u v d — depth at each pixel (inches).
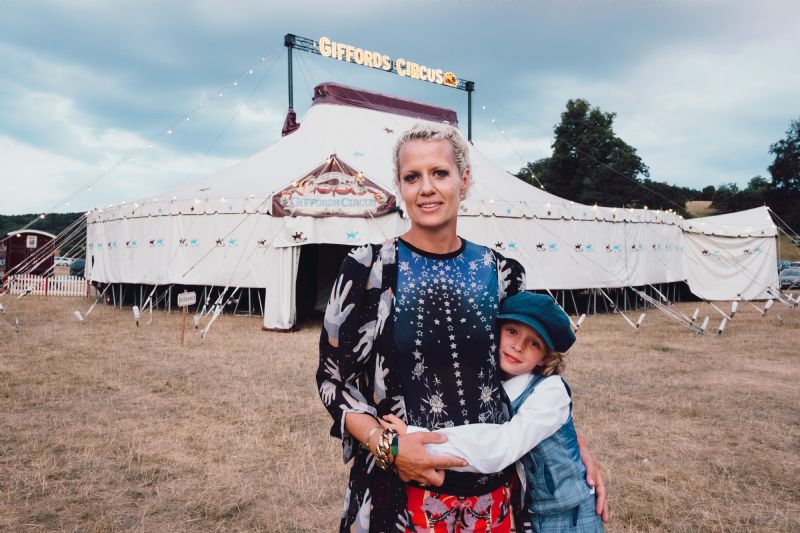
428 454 52.4
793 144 1910.7
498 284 64.6
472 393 58.6
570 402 66.4
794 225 1872.5
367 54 777.6
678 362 325.7
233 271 513.7
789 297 644.1
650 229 650.2
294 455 173.2
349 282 58.4
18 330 423.5
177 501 141.2
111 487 148.3
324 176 440.8
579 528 65.2
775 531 128.7
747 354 351.6
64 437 186.1
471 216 508.1
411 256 61.0
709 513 136.6
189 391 250.1
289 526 130.0
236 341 390.3
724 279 750.5
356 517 57.6
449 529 55.4
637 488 151.3
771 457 174.6
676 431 198.8
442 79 850.8
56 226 1777.8
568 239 556.7
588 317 572.1
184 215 537.3
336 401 56.9
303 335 426.9
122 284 661.9
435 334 58.0
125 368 295.7
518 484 63.9
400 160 61.7
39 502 138.6
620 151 1507.1
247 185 554.6
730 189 2613.2
